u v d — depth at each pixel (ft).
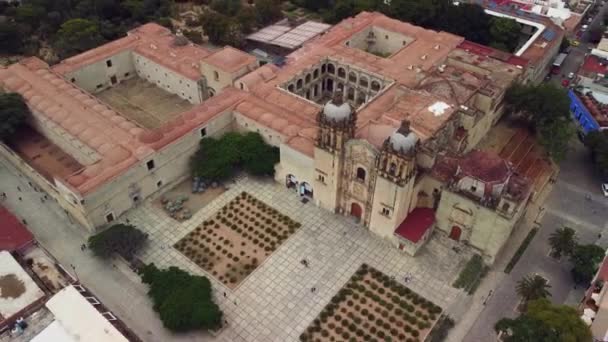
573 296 294.05
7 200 346.95
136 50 462.60
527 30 539.70
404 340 264.93
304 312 278.05
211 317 259.39
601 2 636.48
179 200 344.49
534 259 315.17
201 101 436.76
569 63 523.70
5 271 272.72
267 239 319.88
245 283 292.81
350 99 456.04
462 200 293.23
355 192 317.63
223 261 305.73
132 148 335.06
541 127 386.73
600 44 499.51
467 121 353.51
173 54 451.53
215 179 355.15
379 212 309.22
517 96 393.91
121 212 333.42
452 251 313.32
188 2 613.52
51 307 252.01
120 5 554.87
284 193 354.74
